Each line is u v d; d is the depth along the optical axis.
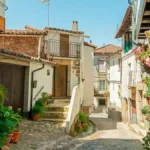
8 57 9.38
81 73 22.86
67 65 21.27
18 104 11.38
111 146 8.51
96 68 38.75
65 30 21.12
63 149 7.65
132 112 18.38
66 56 21.28
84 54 26.48
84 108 26.36
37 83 12.94
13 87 10.97
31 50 16.98
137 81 15.75
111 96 32.34
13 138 7.28
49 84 15.12
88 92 26.81
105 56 38.56
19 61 10.91
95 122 21.17
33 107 11.86
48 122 11.12
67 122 10.00
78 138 9.88
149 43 8.55
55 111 12.27
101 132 13.00
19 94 11.47
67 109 12.29
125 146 8.58
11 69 10.82
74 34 21.78
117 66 27.20
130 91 17.75
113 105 30.02
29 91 11.88
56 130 9.97
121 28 19.27
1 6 10.66
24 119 11.27
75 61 21.58
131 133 13.52
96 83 38.84
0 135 5.96
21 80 11.66
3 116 6.19
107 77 36.81
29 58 11.06
